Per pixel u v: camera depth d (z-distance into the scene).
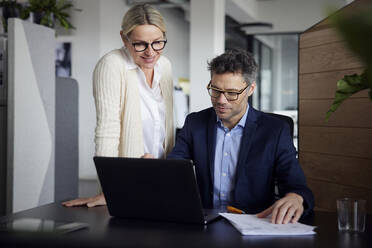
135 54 1.98
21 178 3.55
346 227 1.32
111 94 2.04
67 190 4.59
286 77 10.79
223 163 1.83
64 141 4.51
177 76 10.98
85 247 1.18
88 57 7.43
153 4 8.67
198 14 6.51
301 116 3.00
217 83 1.69
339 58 2.63
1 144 3.58
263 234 1.28
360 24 0.38
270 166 1.77
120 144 2.14
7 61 3.53
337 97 0.91
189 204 1.38
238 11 8.49
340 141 2.65
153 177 1.40
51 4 5.10
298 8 9.49
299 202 1.48
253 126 1.80
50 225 1.37
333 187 2.72
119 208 1.50
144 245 1.17
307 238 1.24
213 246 1.16
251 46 10.35
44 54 3.82
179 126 7.04
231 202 1.82
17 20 3.51
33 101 3.69
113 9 7.81
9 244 1.22
